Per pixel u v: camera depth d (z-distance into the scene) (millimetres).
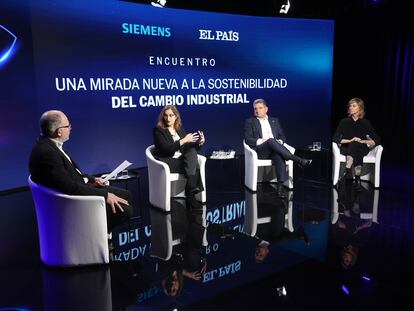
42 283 2385
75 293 2275
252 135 4566
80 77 4914
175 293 2275
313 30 6664
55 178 2359
